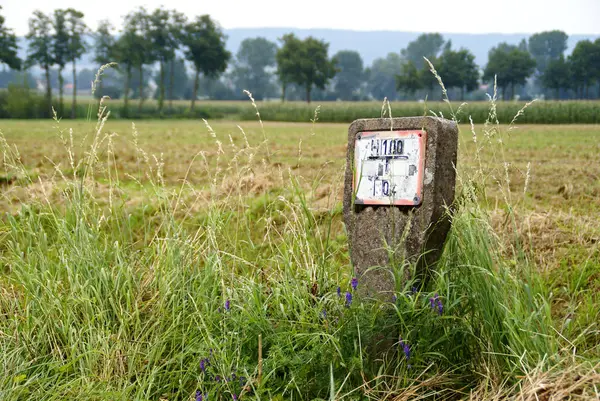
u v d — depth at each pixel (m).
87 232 4.32
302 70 106.69
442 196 3.61
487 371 3.19
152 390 3.48
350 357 3.28
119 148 18.56
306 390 3.23
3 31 96.81
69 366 3.58
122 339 3.68
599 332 3.69
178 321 3.73
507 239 5.31
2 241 5.52
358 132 3.87
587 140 22.69
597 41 144.00
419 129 3.58
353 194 3.80
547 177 11.22
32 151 16.52
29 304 3.93
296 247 4.44
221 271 3.99
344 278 4.42
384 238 3.73
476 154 4.01
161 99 100.56
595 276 4.82
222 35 110.19
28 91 92.88
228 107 100.31
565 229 5.98
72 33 98.94
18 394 3.28
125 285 4.06
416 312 3.36
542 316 3.24
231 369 3.37
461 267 3.60
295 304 3.82
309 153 17.31
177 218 7.00
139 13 103.31
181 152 17.52
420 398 3.26
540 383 2.80
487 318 3.33
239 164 13.00
